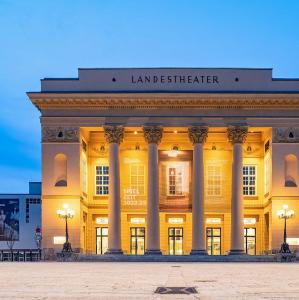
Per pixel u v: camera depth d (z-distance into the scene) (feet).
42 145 246.88
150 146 247.29
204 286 69.41
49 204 244.83
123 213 261.03
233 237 241.76
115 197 243.60
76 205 244.63
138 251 260.42
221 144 264.72
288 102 247.50
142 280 82.99
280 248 243.19
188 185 251.60
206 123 248.11
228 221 261.24
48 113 248.52
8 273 109.60
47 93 245.45
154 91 249.34
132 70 253.03
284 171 246.88
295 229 245.24
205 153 264.52
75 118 247.70
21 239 338.54
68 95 245.45
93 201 265.13
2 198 341.21
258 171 267.18
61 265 169.89
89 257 228.22
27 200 341.62
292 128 248.73
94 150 267.18
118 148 247.91
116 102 246.68
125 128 250.37
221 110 249.55
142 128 248.11
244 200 265.95
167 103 247.29
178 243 262.47
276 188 246.06
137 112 248.52
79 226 244.01
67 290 62.23
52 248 242.99
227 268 143.74
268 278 90.79
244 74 253.03
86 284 73.20
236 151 247.29
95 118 247.91
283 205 243.81
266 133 259.39
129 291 60.70
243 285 71.72
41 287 67.51
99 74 252.83
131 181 262.06
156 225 242.17
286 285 72.13
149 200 243.40
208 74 252.62
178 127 247.91
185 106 248.32
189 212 251.60
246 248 264.31
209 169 263.70
